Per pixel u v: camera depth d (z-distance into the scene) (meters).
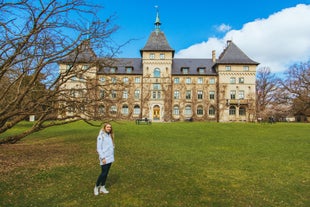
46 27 8.91
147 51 54.69
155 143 15.98
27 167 9.25
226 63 54.97
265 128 28.84
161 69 54.59
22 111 10.59
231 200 6.16
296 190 6.94
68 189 6.83
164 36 56.44
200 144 15.66
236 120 54.41
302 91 49.06
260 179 7.95
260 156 11.70
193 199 6.20
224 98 54.81
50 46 9.36
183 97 56.06
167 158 11.15
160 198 6.23
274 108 57.47
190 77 56.53
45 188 6.90
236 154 12.20
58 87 11.47
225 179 7.93
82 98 12.57
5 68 8.77
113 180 7.70
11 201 5.94
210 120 55.56
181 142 16.53
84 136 19.86
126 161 10.44
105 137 6.56
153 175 8.27
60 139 18.06
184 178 7.98
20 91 11.17
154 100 53.94
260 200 6.19
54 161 10.38
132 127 29.14
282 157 11.46
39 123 13.11
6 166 9.38
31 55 9.02
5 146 14.41
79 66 12.90
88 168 9.18
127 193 6.55
